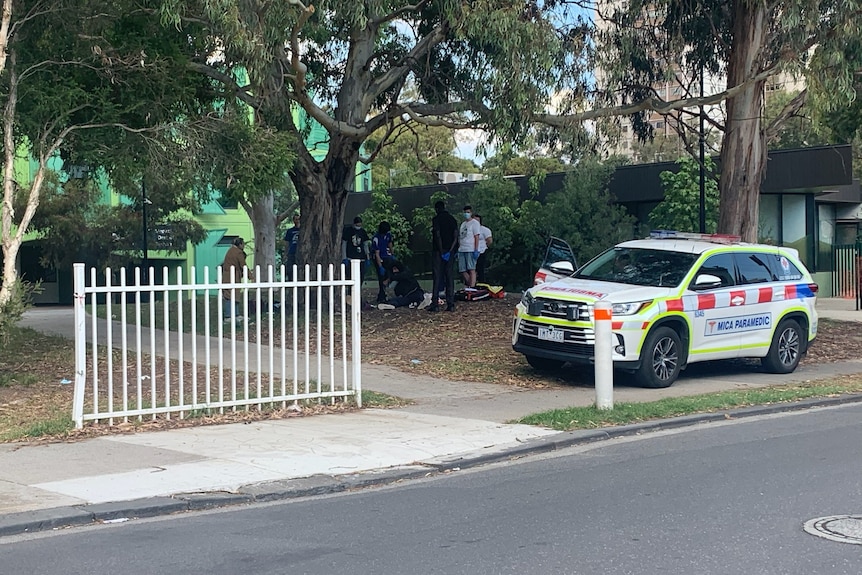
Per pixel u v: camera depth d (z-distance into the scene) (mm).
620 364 12445
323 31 19062
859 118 19203
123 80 13734
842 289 30531
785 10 15820
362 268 26422
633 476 8008
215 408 10664
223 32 14273
